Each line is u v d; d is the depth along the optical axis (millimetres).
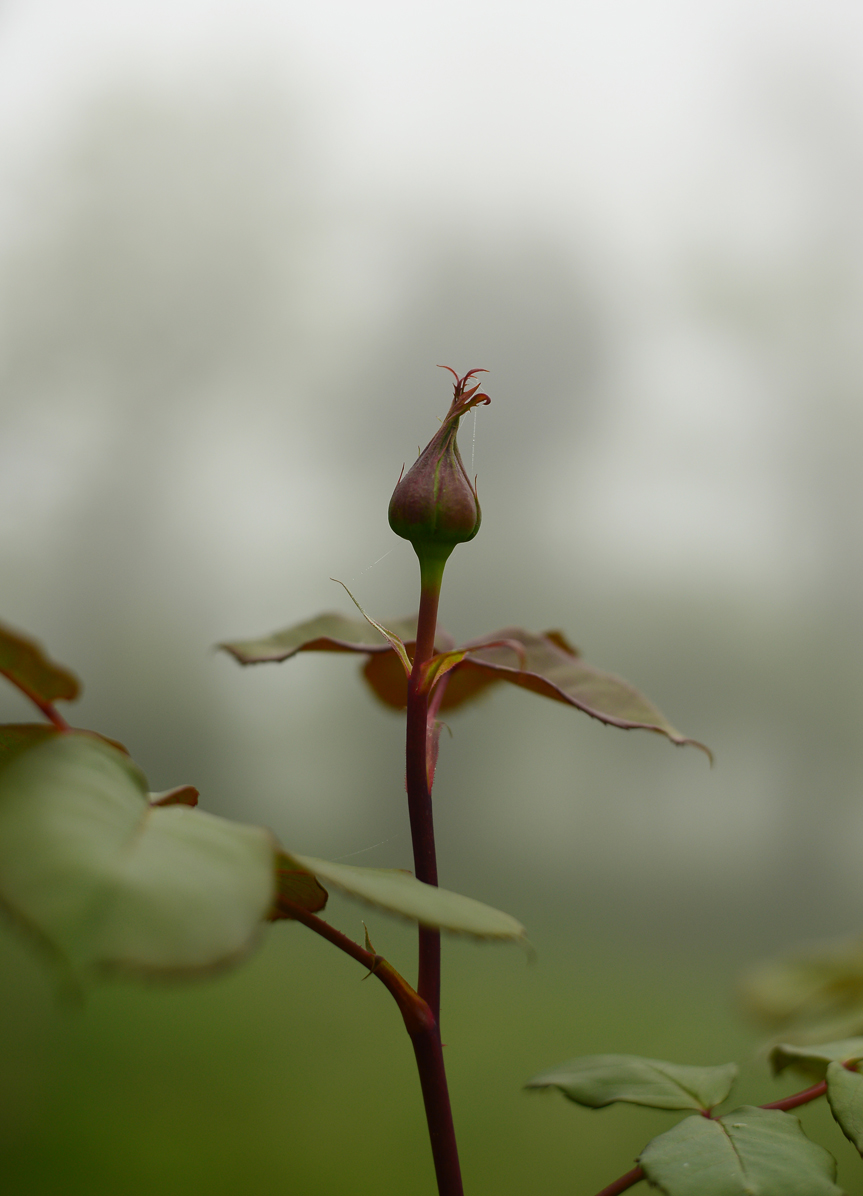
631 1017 1103
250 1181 834
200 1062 968
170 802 404
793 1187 401
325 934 403
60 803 362
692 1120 417
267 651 457
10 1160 813
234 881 359
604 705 445
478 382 420
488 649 457
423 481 416
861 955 618
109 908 346
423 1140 911
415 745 414
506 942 375
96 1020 1051
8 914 339
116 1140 849
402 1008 404
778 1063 462
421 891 381
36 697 385
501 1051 1043
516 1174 872
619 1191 407
